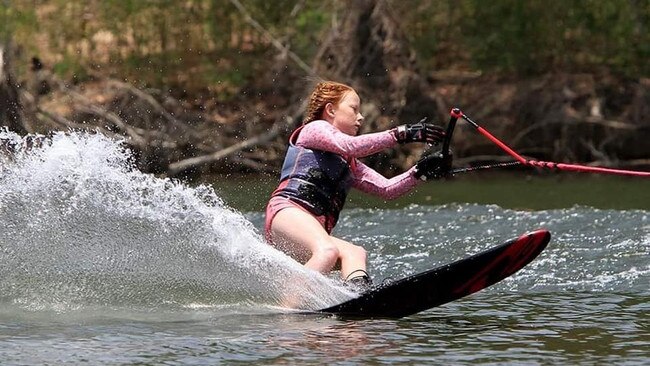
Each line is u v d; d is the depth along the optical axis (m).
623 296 21.48
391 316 19.59
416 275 19.23
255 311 20.08
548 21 52.25
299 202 20.95
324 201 21.11
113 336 17.97
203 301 20.83
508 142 49.19
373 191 21.80
